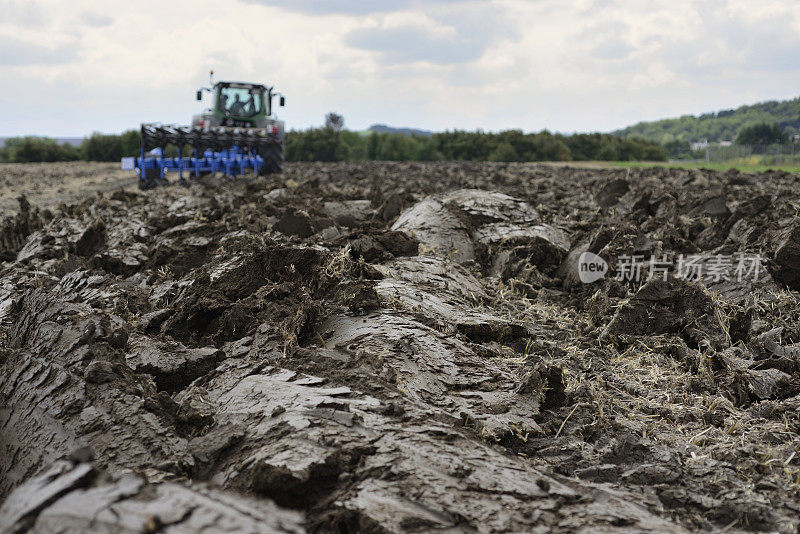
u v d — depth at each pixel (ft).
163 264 25.30
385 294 19.22
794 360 17.02
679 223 32.68
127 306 19.65
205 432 11.73
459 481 9.95
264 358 14.70
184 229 28.99
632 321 19.84
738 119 630.74
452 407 13.16
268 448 10.50
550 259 26.99
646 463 12.24
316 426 11.07
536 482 10.18
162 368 14.24
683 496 10.98
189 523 6.44
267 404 12.13
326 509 9.34
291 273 18.52
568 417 13.67
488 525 8.95
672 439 13.30
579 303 23.35
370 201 39.37
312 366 13.98
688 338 19.25
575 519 9.27
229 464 10.52
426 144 259.60
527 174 83.25
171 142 70.95
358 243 23.67
